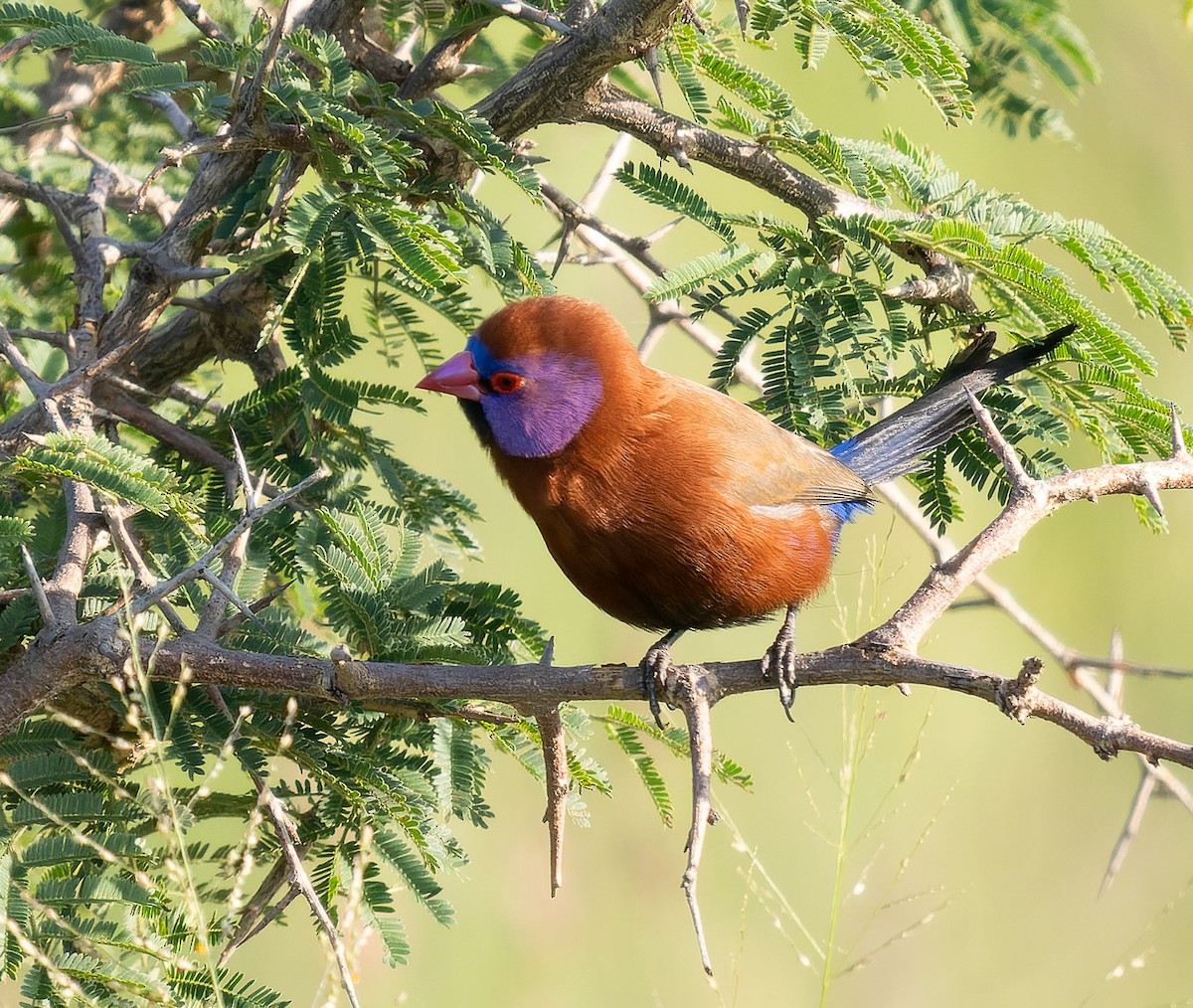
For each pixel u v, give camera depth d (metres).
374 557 7.36
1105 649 15.70
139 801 6.13
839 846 8.09
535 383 7.49
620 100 8.35
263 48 7.46
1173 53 16.33
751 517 7.61
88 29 7.54
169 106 8.80
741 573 7.66
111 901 6.08
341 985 5.93
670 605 7.85
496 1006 12.59
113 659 6.12
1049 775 14.68
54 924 6.01
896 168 8.91
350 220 7.64
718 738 14.02
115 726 6.82
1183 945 13.95
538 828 13.38
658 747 12.30
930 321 8.81
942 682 5.64
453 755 7.02
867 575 8.91
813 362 8.16
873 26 8.27
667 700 6.10
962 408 8.52
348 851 6.78
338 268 8.07
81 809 6.31
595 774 7.28
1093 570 16.09
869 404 9.21
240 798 6.97
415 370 13.59
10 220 10.08
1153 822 14.61
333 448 8.39
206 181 8.28
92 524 6.86
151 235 10.30
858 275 8.43
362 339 8.19
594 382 7.50
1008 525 6.29
